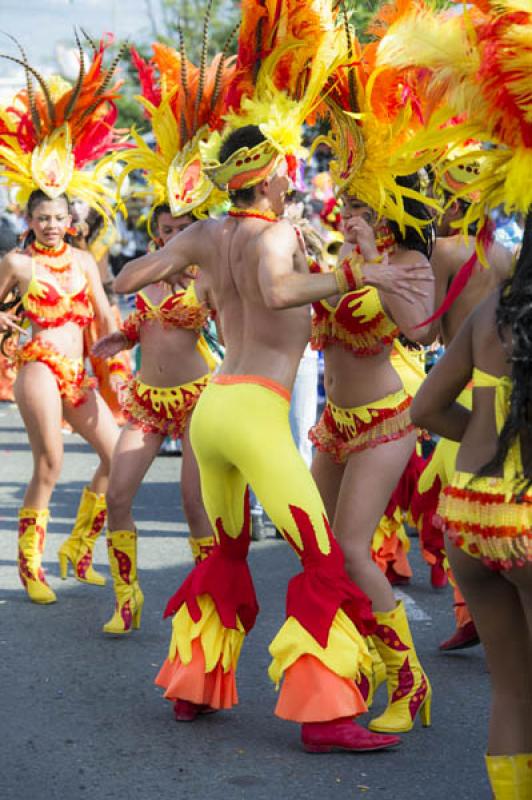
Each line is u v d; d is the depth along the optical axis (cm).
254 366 526
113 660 652
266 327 524
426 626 717
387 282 496
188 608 563
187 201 622
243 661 654
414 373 736
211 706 562
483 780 502
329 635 520
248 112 529
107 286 1117
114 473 684
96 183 783
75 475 1221
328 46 528
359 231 508
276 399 523
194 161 626
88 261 781
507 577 406
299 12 528
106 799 481
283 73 540
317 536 520
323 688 519
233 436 518
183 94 621
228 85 588
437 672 637
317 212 1213
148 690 609
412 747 536
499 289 416
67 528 978
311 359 967
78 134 771
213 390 534
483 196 427
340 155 543
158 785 495
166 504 1089
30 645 676
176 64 638
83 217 927
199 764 518
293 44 532
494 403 409
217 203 630
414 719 563
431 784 497
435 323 577
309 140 1291
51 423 751
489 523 397
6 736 547
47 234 757
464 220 431
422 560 880
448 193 582
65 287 760
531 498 393
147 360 686
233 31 611
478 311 424
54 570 845
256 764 518
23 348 757
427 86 446
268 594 786
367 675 554
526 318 395
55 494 1120
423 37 418
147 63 677
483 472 402
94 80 760
